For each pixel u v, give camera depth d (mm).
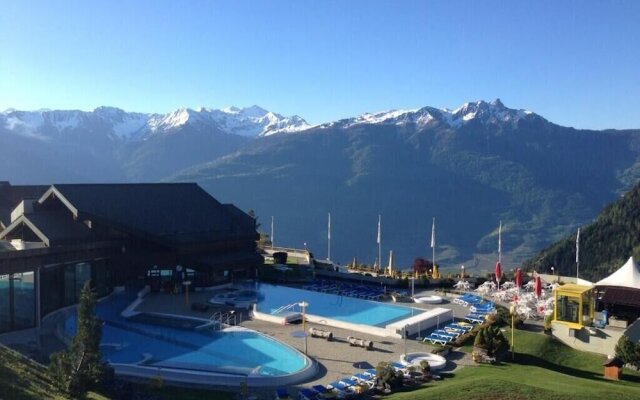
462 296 55969
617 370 34531
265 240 98250
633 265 47938
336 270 72438
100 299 54281
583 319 40469
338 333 42875
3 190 71750
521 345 39469
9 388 24672
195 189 72375
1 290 41406
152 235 58844
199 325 45188
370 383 31125
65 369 26641
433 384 31266
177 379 32875
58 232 51750
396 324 42594
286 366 35250
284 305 52531
